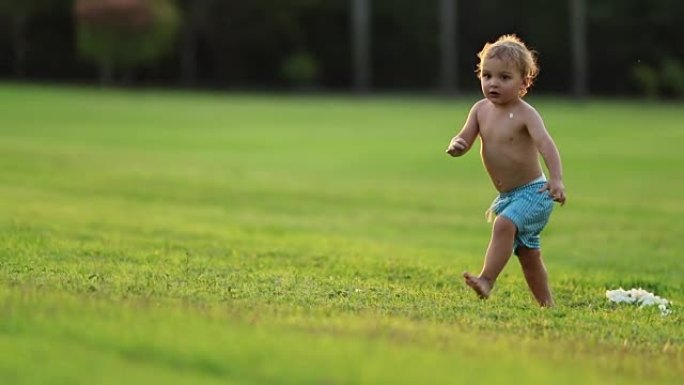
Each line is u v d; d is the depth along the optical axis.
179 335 14.33
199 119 114.81
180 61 188.75
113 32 168.00
